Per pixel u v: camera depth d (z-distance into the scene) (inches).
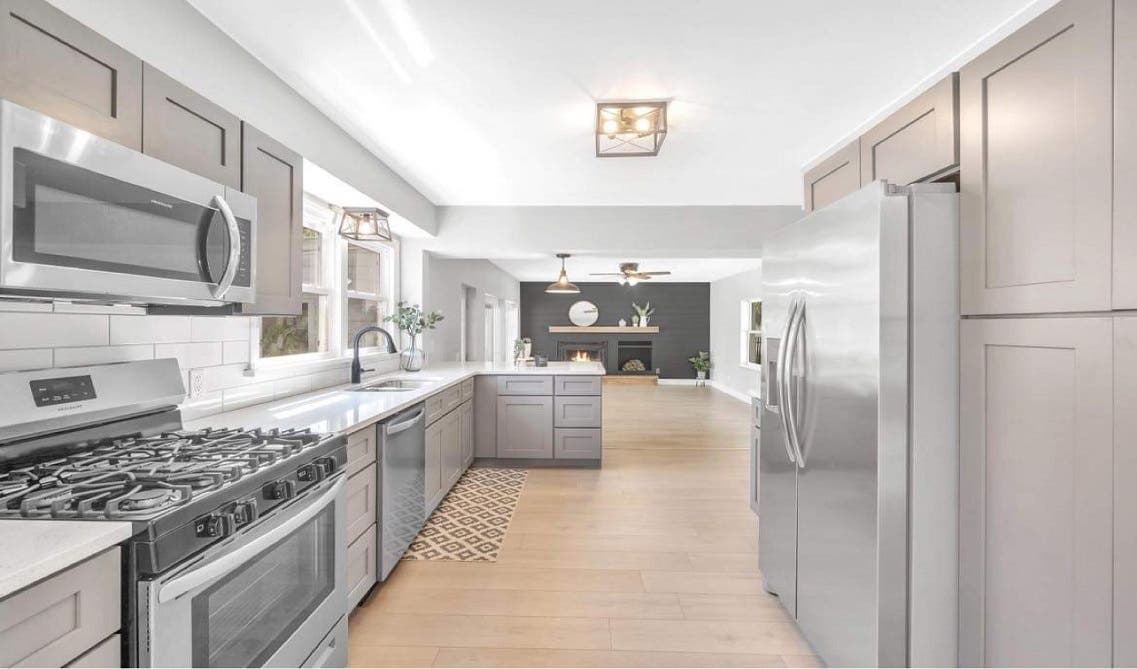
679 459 188.7
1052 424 49.7
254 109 79.8
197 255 56.5
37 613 32.2
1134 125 42.6
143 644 38.8
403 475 102.1
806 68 83.5
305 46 76.9
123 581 38.5
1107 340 44.6
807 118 103.2
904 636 59.8
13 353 55.3
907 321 59.7
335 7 67.3
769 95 93.2
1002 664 55.0
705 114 101.5
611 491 151.2
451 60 80.9
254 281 66.0
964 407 59.6
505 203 176.1
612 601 91.2
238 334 93.5
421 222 163.2
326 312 136.3
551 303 452.4
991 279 57.0
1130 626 42.7
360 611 87.7
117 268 46.8
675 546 113.7
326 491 65.7
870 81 87.7
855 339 63.3
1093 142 46.1
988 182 58.4
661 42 75.9
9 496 43.1
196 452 57.2
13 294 47.3
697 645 78.9
